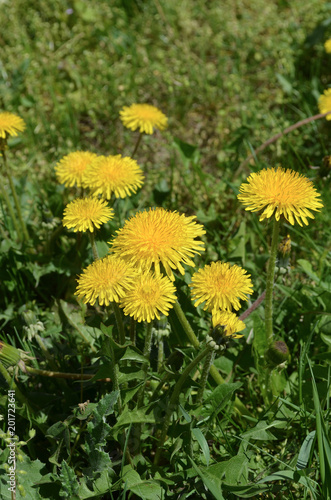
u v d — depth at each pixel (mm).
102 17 1275
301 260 799
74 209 700
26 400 697
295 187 669
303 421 715
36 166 990
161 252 654
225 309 670
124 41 1234
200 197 946
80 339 770
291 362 777
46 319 808
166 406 670
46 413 713
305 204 666
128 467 677
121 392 676
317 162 962
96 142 1037
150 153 1013
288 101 1078
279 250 714
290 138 1000
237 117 1082
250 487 659
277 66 1149
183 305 756
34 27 1234
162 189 908
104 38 1227
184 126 1066
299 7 1277
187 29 1245
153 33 1265
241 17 1309
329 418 700
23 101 1070
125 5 1322
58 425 673
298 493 687
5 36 1216
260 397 765
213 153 1018
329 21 1155
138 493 660
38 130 1032
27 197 902
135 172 760
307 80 1141
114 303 663
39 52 1205
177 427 678
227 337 643
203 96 1110
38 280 812
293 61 1155
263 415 703
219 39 1195
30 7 1308
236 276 665
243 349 756
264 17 1260
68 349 739
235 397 722
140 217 671
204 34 1220
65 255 838
